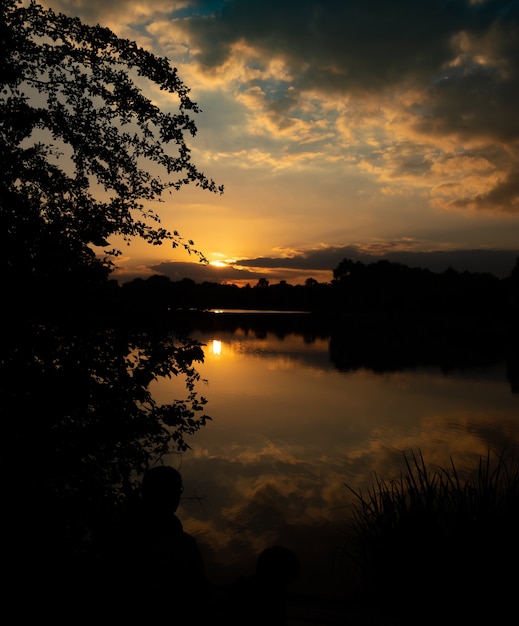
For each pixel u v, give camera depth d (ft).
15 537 8.44
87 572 8.38
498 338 159.33
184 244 11.16
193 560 7.79
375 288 392.68
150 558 7.61
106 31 11.00
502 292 315.37
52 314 9.53
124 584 7.57
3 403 9.01
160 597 7.41
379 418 43.37
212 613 7.84
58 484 9.45
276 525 21.35
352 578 16.66
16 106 10.18
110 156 11.18
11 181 9.91
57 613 7.75
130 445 10.46
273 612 7.56
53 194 10.59
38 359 9.73
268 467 29.37
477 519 14.43
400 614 13.39
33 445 8.93
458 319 312.09
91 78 11.31
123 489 10.01
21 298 9.26
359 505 23.62
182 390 54.34
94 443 9.50
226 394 53.31
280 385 60.49
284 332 171.22
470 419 43.42
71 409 9.41
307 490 25.66
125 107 11.48
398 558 14.33
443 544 14.08
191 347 10.58
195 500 24.25
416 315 351.46
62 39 11.06
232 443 34.58
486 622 12.74
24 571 8.28
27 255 9.54
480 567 13.37
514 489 15.31
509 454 32.50
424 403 50.67
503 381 66.69
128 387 10.18
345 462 30.76
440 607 13.14
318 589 15.90
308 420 42.09
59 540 8.77
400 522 15.28
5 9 10.26
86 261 10.35
